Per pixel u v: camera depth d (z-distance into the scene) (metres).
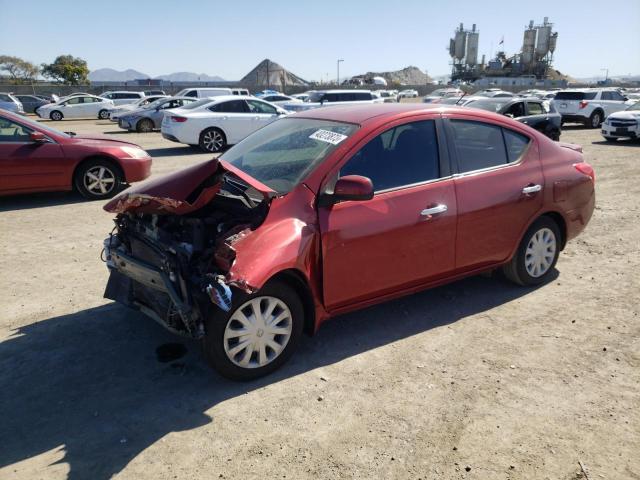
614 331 4.20
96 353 3.89
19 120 8.32
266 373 3.58
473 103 16.27
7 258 5.88
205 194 3.29
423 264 4.11
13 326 4.29
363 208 3.74
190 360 3.81
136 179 9.10
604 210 8.17
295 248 3.42
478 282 5.22
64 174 8.46
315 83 73.44
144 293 3.75
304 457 2.83
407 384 3.50
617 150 15.55
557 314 4.51
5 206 8.35
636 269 5.56
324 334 4.19
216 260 3.27
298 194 3.60
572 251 6.20
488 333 4.18
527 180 4.64
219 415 3.19
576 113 24.28
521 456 2.83
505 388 3.44
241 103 16.12
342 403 3.30
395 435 3.00
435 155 4.16
